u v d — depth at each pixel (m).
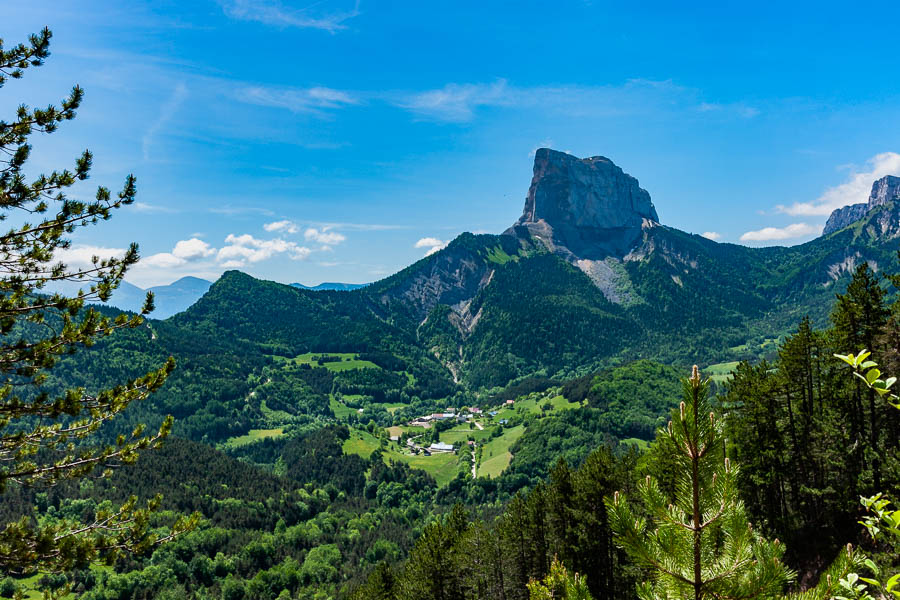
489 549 47.72
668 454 6.06
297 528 133.50
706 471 5.66
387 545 124.25
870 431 36.62
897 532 5.38
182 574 108.12
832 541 35.00
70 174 12.62
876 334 33.19
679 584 5.80
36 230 12.15
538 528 45.31
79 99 12.74
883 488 30.97
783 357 43.22
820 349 41.69
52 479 12.14
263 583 109.25
